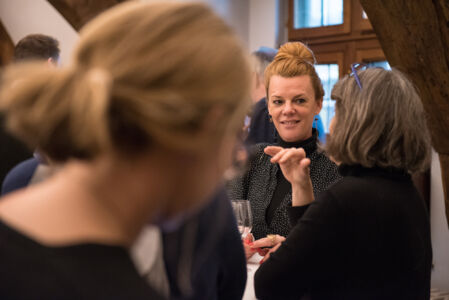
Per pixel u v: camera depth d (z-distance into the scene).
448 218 3.13
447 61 2.25
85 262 0.39
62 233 0.40
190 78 0.40
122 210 0.43
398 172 1.05
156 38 0.40
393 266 0.98
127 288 0.39
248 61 0.45
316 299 1.06
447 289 3.87
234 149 0.48
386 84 1.03
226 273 0.81
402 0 2.19
